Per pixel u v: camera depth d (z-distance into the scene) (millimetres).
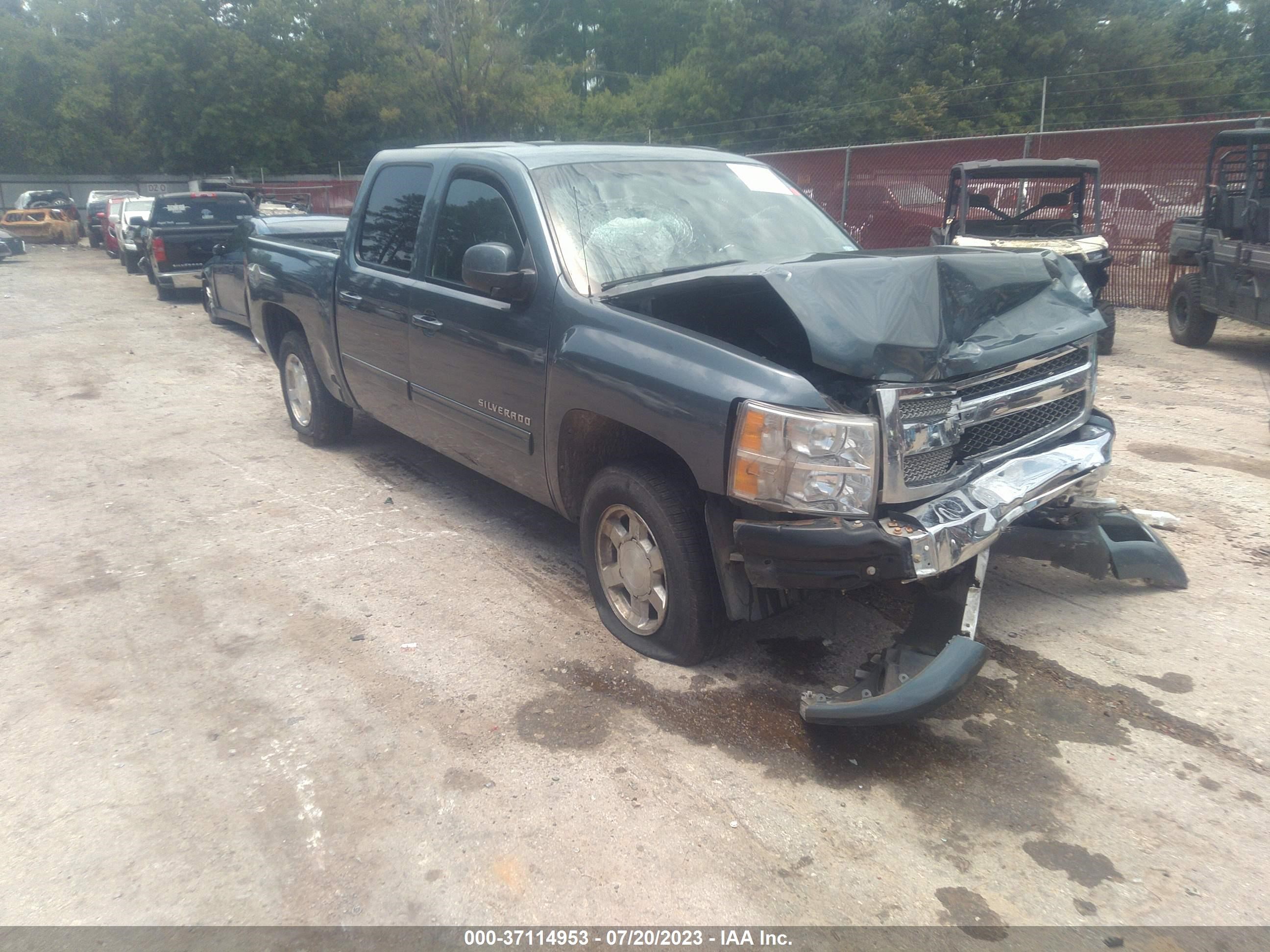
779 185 4977
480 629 4148
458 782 3105
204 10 43531
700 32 58594
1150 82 39562
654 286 3639
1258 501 5398
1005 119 37188
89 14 51125
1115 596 4301
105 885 2689
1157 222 12719
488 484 6148
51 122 49781
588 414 3799
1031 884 2623
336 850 2812
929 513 3135
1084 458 3670
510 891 2637
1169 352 10086
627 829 2869
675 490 3541
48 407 8484
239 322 12305
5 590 4656
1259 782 3025
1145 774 3076
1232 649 3809
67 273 22047
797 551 3066
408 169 5203
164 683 3768
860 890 2615
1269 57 39656
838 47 42594
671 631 3678
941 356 3188
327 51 43594
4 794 3100
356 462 6629
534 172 4250
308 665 3877
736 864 2719
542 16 40375
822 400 3064
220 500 5887
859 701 3115
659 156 4684
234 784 3127
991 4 39031
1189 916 2504
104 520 5602
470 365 4445
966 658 3088
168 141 44094
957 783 3055
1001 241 9961
